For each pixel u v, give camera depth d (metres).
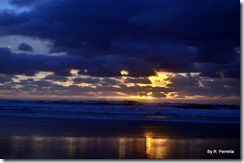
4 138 17.20
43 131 20.47
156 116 36.72
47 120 29.19
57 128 22.42
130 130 22.14
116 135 19.34
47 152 13.70
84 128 22.80
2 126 23.11
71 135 18.89
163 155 13.61
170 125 26.41
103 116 35.56
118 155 13.45
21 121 27.59
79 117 33.62
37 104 57.97
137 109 45.31
